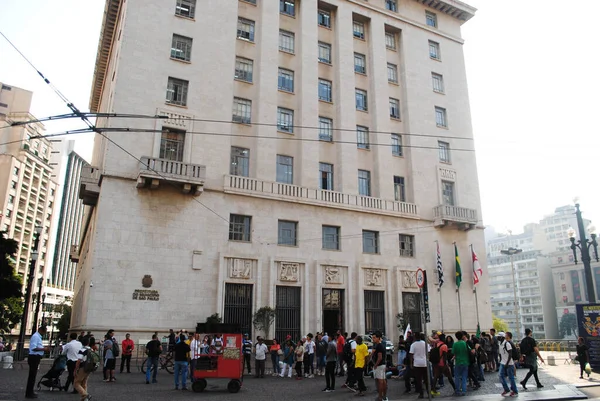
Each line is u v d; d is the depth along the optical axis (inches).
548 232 5841.5
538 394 579.8
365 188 1374.3
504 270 4958.2
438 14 1697.8
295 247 1181.7
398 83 1531.7
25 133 3479.3
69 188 5073.8
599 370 835.4
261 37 1289.4
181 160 1103.0
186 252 1048.2
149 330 971.9
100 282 955.3
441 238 1429.6
